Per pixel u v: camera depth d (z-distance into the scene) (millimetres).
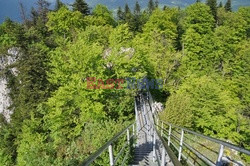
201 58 36281
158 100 27703
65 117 17297
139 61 20500
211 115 20703
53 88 26969
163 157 4688
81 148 10500
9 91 31031
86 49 16859
